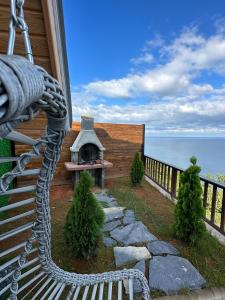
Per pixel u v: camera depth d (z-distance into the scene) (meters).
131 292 1.34
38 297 1.27
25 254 0.99
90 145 5.65
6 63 0.46
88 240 2.18
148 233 2.94
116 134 6.29
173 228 2.79
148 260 2.32
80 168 4.96
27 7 1.45
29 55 0.74
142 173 5.46
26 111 0.59
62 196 4.65
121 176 6.47
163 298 1.79
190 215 2.56
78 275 1.30
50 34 1.60
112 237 2.82
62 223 3.17
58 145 0.89
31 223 0.99
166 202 4.38
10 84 0.41
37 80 0.53
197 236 2.55
